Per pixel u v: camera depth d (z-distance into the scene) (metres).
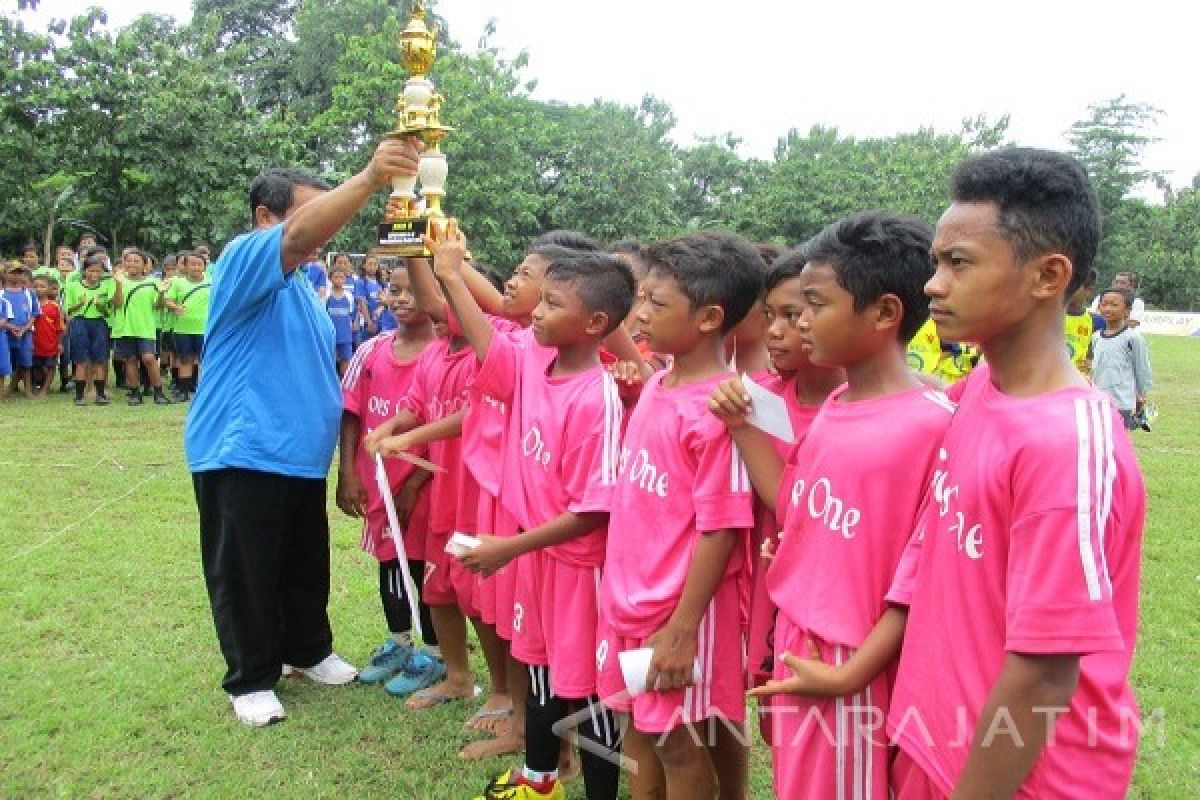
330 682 3.94
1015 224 1.43
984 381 1.61
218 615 3.54
